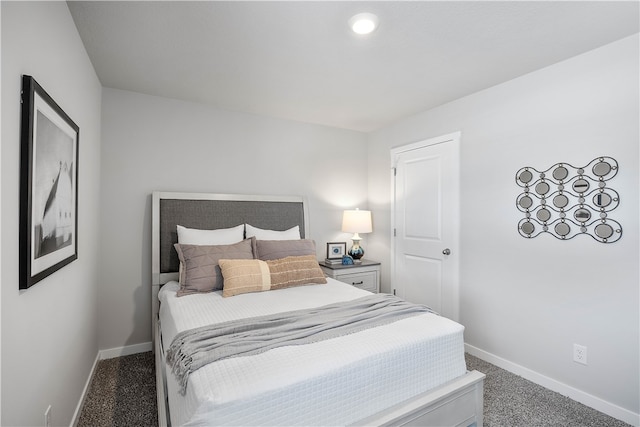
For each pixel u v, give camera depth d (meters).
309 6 1.68
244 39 2.00
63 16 1.59
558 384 2.28
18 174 1.09
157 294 2.81
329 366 1.29
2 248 0.98
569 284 2.23
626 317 1.97
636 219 1.93
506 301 2.62
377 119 3.67
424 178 3.38
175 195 2.99
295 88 2.79
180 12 1.73
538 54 2.18
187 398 1.18
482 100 2.81
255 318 1.77
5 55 0.99
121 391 2.25
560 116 2.28
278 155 3.62
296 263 2.68
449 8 1.69
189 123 3.12
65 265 1.59
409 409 1.41
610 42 2.03
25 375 1.15
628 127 1.96
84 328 2.12
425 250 3.37
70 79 1.73
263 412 1.13
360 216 3.76
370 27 1.86
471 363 2.73
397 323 1.74
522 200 2.50
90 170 2.30
